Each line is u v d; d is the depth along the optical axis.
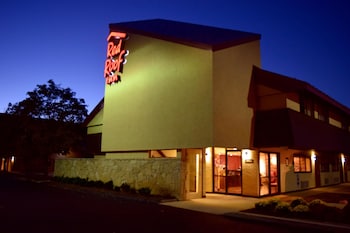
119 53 20.08
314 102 19.75
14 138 27.89
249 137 15.66
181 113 15.38
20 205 12.05
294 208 10.84
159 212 11.30
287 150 18.97
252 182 16.00
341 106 22.12
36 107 25.11
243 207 12.63
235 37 16.39
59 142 25.12
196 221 9.86
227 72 14.98
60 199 14.02
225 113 14.49
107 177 19.12
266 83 16.47
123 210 11.54
